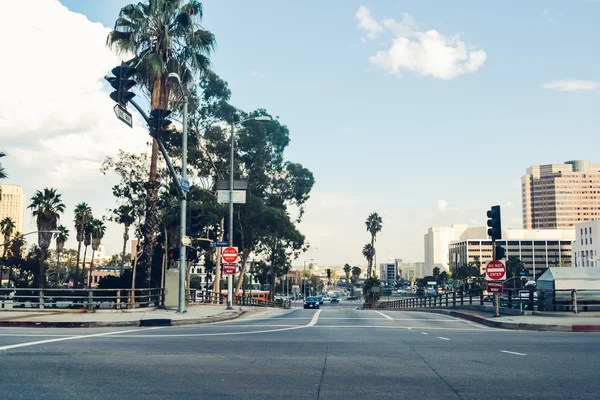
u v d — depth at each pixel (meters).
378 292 93.88
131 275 40.59
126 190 49.75
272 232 56.00
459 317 28.53
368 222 136.62
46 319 20.12
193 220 24.67
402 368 10.16
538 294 24.83
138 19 34.09
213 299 41.28
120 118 17.81
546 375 9.52
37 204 65.88
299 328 18.53
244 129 55.28
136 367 9.98
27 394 7.86
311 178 62.56
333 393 8.08
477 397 7.88
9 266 85.31
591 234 153.00
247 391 8.16
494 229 23.86
